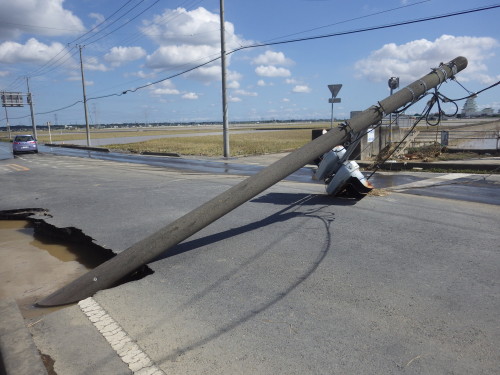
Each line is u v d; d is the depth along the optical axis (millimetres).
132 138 67250
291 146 32156
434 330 3385
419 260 5043
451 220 6953
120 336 3408
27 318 3855
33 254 6309
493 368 2854
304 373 2830
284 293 4184
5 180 14258
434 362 2938
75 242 6898
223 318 3682
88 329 3551
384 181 11781
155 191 10844
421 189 10227
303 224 6824
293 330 3436
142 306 3977
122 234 6609
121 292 4320
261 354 3080
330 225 6719
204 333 3422
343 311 3758
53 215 8133
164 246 4918
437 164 14344
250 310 3828
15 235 7418
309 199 8977
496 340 3219
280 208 8086
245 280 4555
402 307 3809
